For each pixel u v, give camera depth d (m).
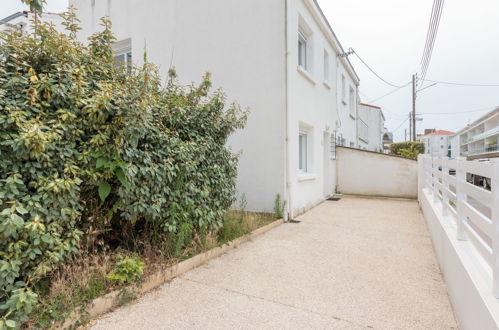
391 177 10.26
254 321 2.46
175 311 2.60
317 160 8.49
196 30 7.43
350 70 13.06
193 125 4.04
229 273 3.46
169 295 2.90
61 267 2.65
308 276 3.39
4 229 1.98
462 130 22.33
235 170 4.89
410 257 4.05
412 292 3.00
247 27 6.69
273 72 6.38
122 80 3.27
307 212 7.30
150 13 8.30
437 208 4.76
